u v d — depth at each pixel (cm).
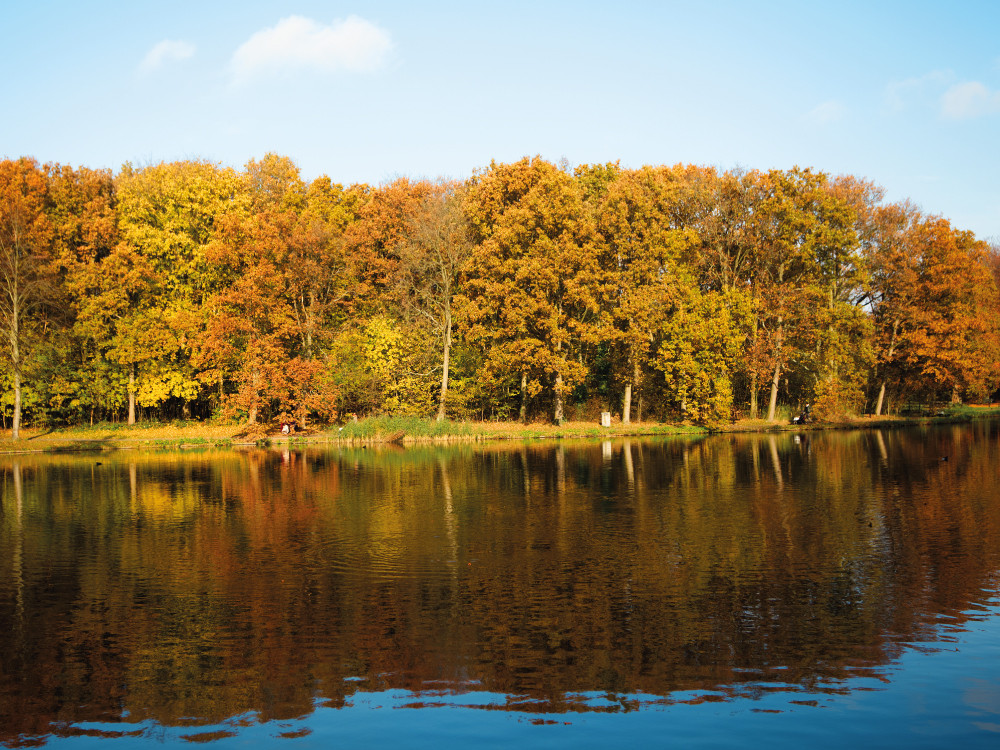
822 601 1538
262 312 5256
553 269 5172
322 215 6284
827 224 5822
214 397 5859
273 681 1213
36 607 1571
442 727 1063
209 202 5731
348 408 5778
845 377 6191
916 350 6153
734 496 2681
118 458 4347
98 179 5884
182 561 1903
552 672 1230
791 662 1255
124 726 1083
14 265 5162
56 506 2689
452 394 5509
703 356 5481
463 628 1414
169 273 5691
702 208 6003
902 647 1304
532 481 3114
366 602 1563
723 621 1433
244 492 2953
